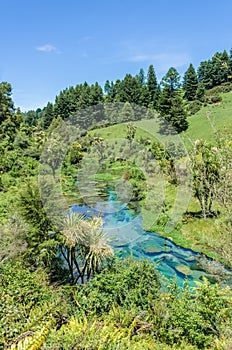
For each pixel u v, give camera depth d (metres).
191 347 6.76
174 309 7.95
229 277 8.49
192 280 12.87
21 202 12.48
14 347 3.48
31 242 12.08
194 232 15.99
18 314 5.58
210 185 6.57
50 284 10.61
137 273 9.38
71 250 11.02
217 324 7.27
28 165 35.78
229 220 6.25
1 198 23.41
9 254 11.34
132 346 5.77
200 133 23.30
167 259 14.41
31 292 7.77
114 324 7.49
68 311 8.12
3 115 50.38
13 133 46.16
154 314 8.02
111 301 8.77
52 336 4.31
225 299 7.73
